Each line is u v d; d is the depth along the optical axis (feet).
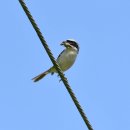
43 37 35.06
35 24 34.50
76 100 35.55
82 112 35.01
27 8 33.99
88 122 34.63
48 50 35.73
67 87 36.17
